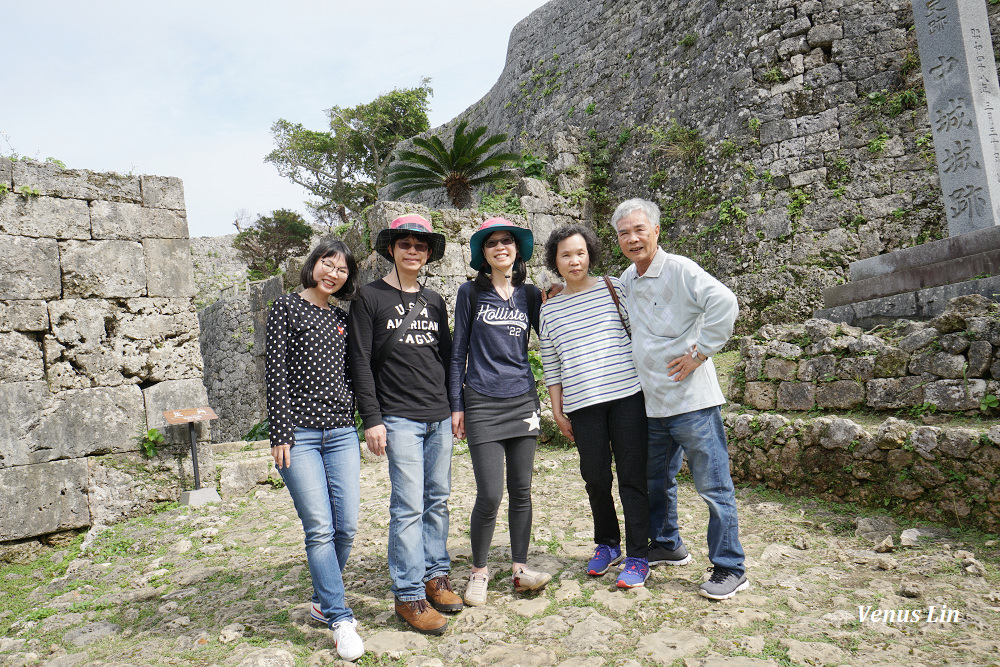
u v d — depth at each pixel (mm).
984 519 3262
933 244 5582
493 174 13195
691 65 11070
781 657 2363
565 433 3434
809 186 9328
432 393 3016
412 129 32156
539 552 3760
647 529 3197
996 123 5973
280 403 2771
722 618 2695
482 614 2977
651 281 3113
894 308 5527
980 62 6051
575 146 12359
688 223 10461
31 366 5602
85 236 5969
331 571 2768
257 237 23719
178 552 4625
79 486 5664
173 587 3891
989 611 2564
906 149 8828
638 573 3133
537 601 3070
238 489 6316
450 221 9422
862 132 9117
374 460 6922
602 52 13250
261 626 3072
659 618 2781
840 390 4512
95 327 5930
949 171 6172
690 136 10727
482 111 18344
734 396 5344
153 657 2871
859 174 9047
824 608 2748
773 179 9617
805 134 9469
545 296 3426
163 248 6359
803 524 3768
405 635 2793
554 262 3344
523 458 3141
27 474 5445
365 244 9156
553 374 3432
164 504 6000
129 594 3850
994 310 3887
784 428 4324
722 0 10633
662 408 3031
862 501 3838
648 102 11781
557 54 14602
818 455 4098
